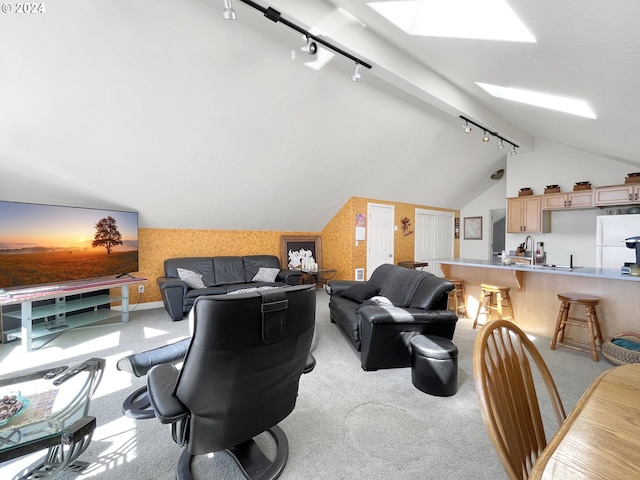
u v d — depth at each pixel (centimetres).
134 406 155
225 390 119
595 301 284
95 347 307
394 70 288
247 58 291
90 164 336
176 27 249
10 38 220
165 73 279
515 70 244
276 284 483
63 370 152
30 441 116
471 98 393
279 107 356
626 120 283
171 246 495
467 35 203
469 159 635
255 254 591
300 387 234
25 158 304
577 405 81
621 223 447
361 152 488
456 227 845
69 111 279
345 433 179
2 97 251
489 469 151
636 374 97
